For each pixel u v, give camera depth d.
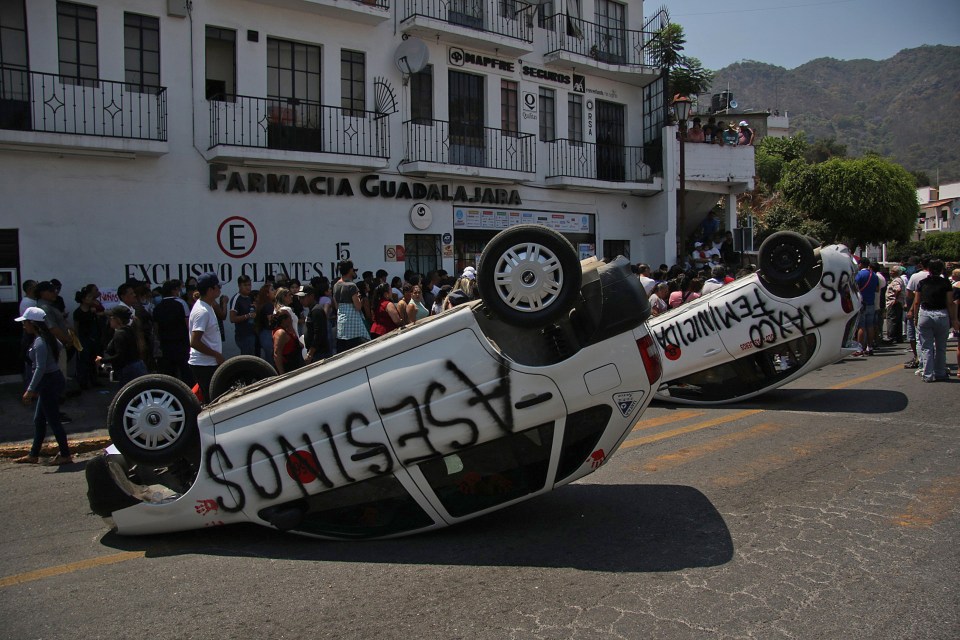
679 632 3.40
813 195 28.41
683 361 9.05
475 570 4.21
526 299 4.45
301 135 15.09
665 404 9.66
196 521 4.73
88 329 10.97
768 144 45.47
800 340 9.09
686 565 4.19
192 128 13.60
